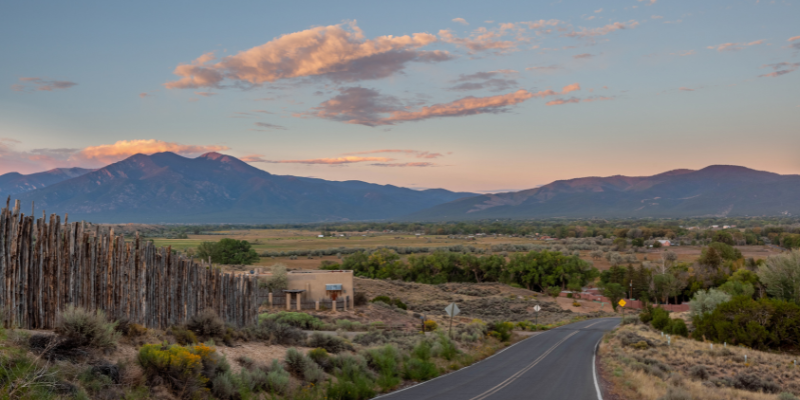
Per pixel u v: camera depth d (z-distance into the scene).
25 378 8.18
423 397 15.73
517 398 15.73
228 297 23.69
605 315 85.19
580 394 16.69
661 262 122.31
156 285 17.23
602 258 159.12
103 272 14.57
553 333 47.94
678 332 47.91
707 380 25.91
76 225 13.73
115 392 9.63
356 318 44.38
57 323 11.16
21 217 12.10
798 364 32.47
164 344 12.70
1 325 10.05
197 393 11.06
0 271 11.39
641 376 20.59
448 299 83.75
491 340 36.38
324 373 17.17
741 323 41.41
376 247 185.38
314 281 46.97
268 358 17.23
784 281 59.16
